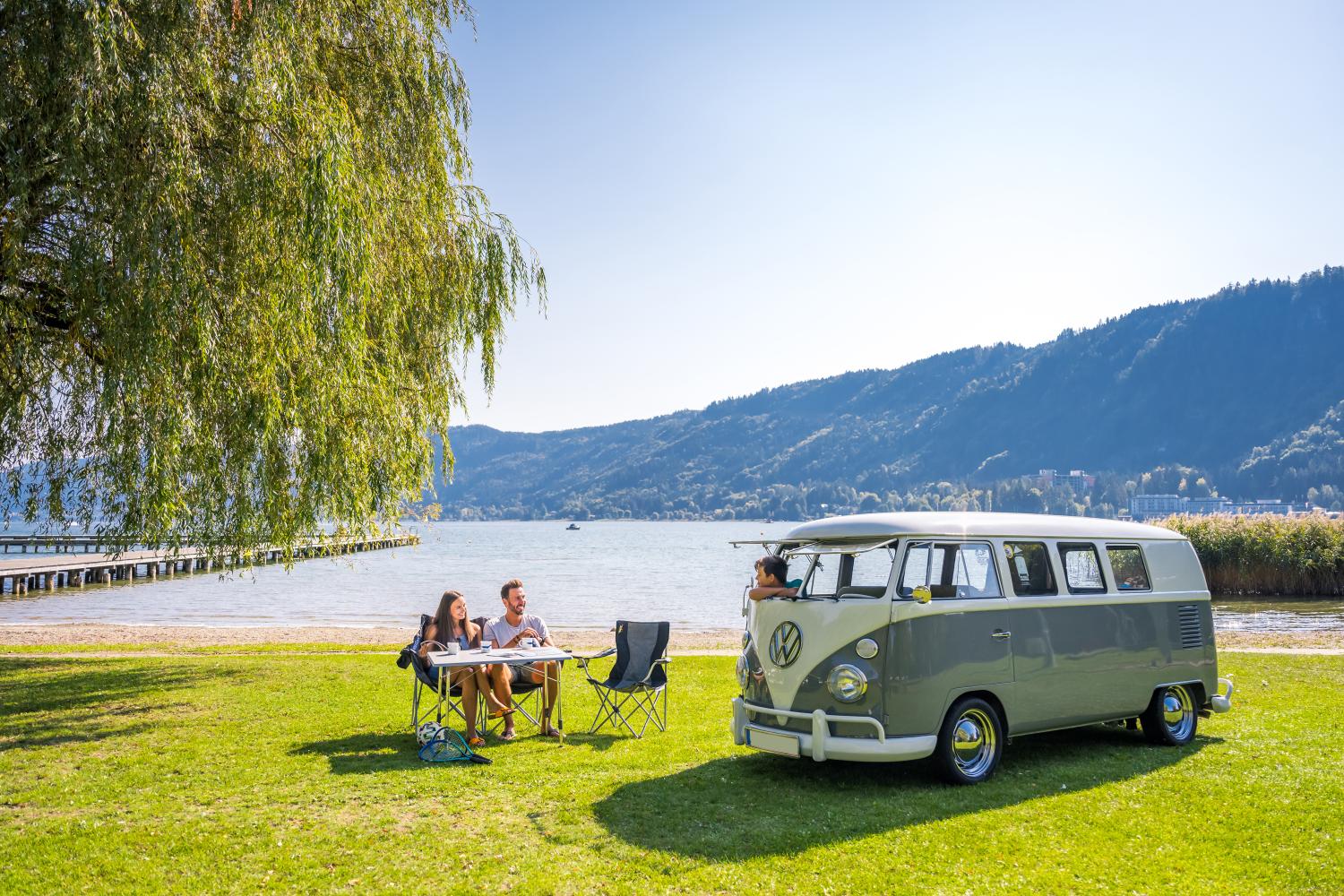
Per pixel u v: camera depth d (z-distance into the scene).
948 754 7.24
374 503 11.56
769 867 5.55
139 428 8.96
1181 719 8.97
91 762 8.07
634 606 34.22
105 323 8.69
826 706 7.25
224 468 10.31
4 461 10.20
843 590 7.67
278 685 12.49
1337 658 15.56
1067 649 8.05
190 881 5.32
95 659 15.55
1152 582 8.91
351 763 8.03
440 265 12.55
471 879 5.38
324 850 5.81
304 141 9.56
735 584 46.91
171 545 10.32
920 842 5.96
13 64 8.31
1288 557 34.22
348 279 9.42
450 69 12.91
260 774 7.63
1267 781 7.33
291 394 9.62
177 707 10.82
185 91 8.85
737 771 7.79
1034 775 7.63
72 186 8.43
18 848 5.83
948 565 7.53
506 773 7.70
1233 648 18.12
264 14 9.44
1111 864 5.58
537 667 9.59
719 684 12.88
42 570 42.19
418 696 9.25
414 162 11.75
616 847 5.89
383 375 11.40
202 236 9.16
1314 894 5.14
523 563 72.06
